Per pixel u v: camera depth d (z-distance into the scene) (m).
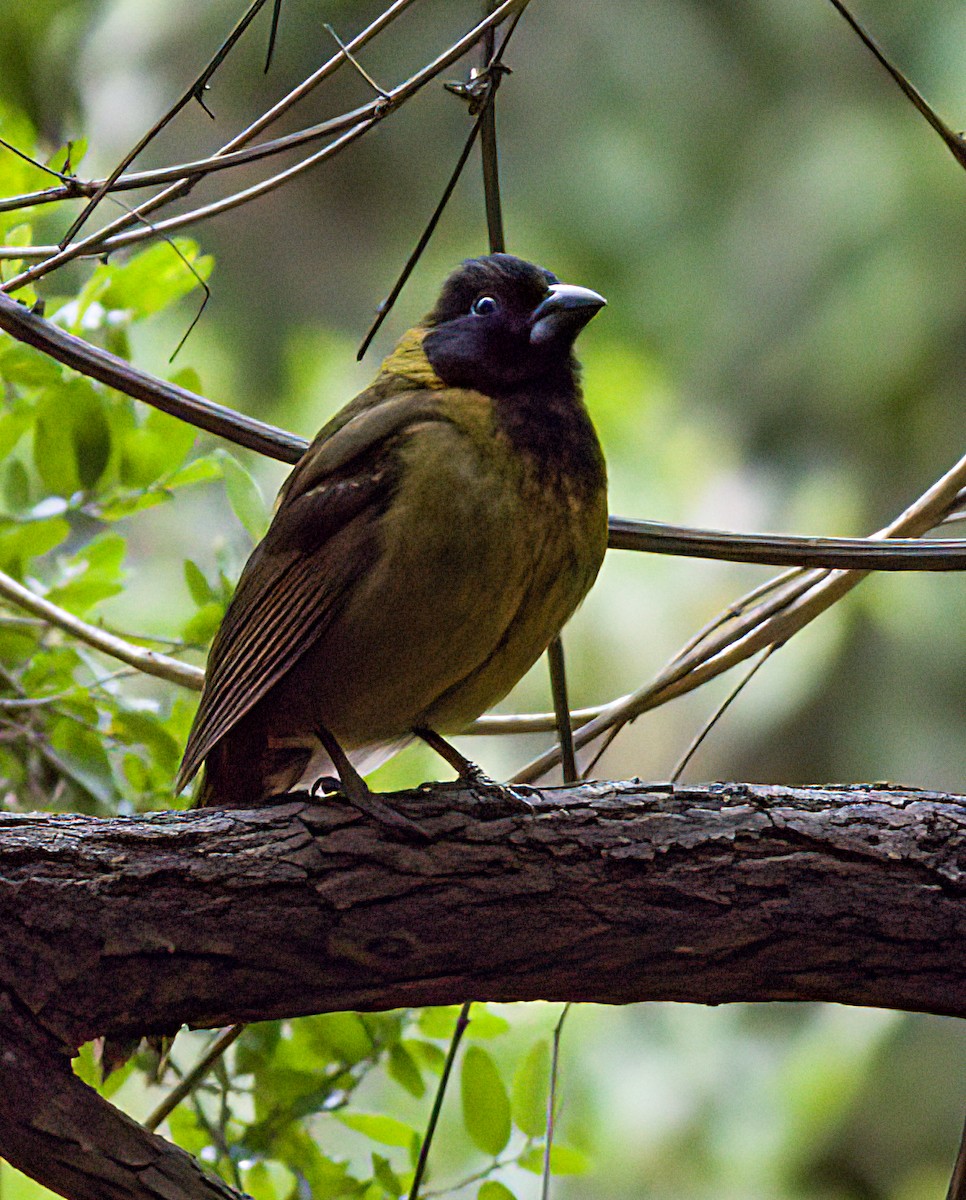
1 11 11.88
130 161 6.27
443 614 6.83
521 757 16.33
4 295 6.84
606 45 19.75
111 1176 5.62
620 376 16.64
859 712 16.61
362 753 7.75
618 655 16.48
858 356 17.77
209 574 9.82
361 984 6.05
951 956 5.89
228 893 5.95
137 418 8.71
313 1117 8.08
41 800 8.80
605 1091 14.08
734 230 18.89
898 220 17.81
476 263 7.50
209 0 18.92
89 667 8.73
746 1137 14.05
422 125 20.09
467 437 6.89
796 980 6.00
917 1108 14.38
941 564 6.44
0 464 9.03
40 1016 5.79
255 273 19.72
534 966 6.05
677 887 5.98
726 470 17.84
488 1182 7.66
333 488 6.96
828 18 18.75
